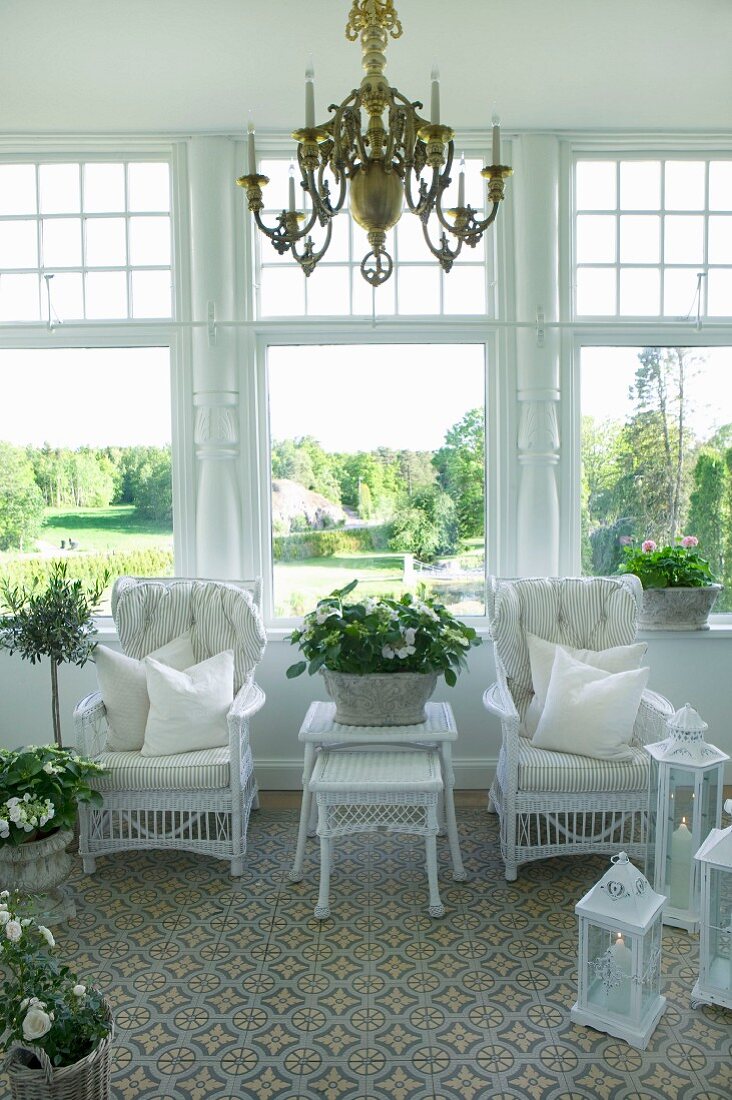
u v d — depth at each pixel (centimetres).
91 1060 178
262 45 300
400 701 301
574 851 295
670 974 244
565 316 385
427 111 353
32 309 390
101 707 318
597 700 299
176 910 281
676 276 392
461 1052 210
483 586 396
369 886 297
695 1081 200
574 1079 201
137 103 344
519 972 244
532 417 377
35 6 272
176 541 391
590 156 384
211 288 373
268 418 393
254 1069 205
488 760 386
